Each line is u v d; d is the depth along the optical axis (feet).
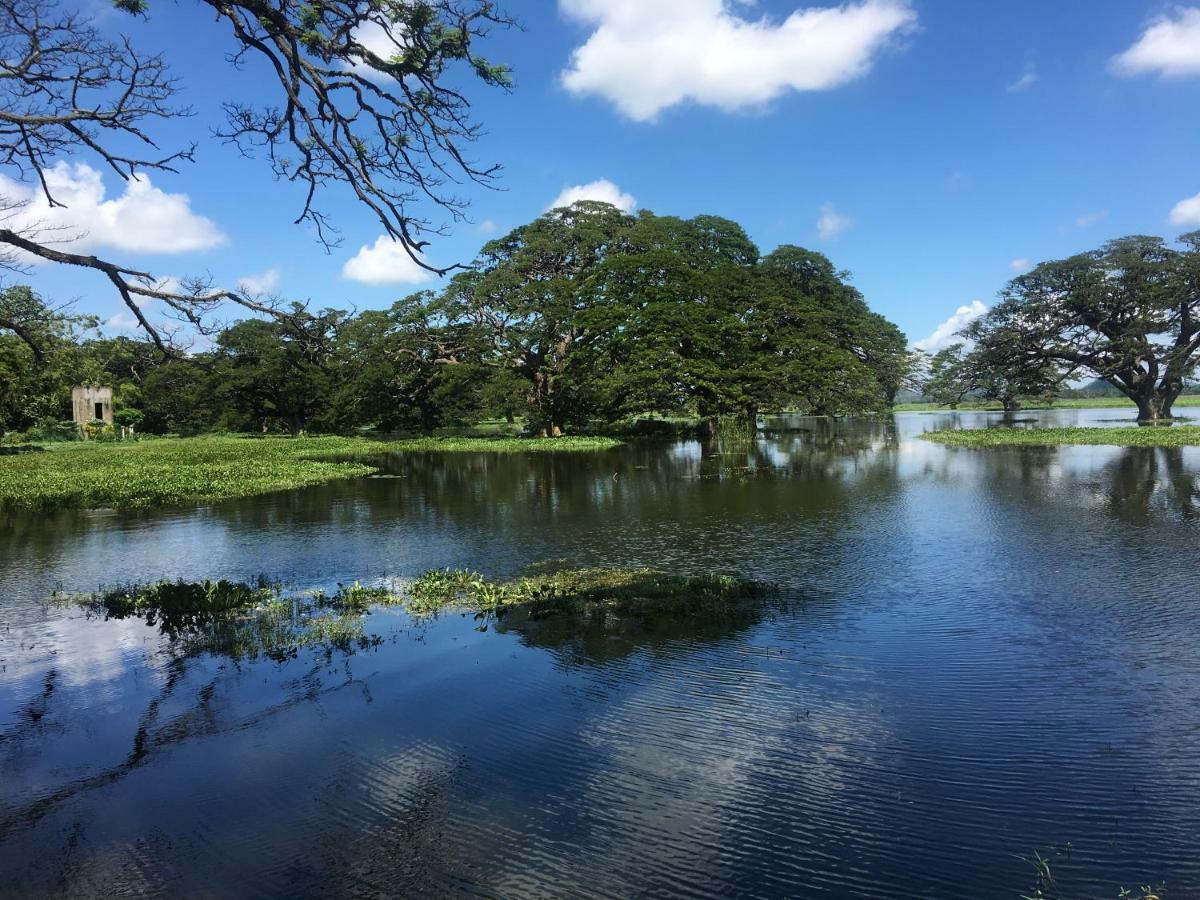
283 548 42.22
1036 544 37.93
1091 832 13.57
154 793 15.64
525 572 34.76
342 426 185.57
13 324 25.90
